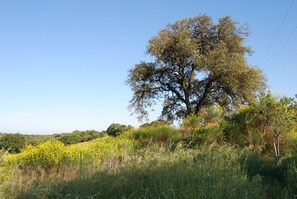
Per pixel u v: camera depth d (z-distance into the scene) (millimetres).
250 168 8133
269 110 11016
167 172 6449
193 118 14148
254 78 27875
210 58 27750
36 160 9594
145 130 13523
